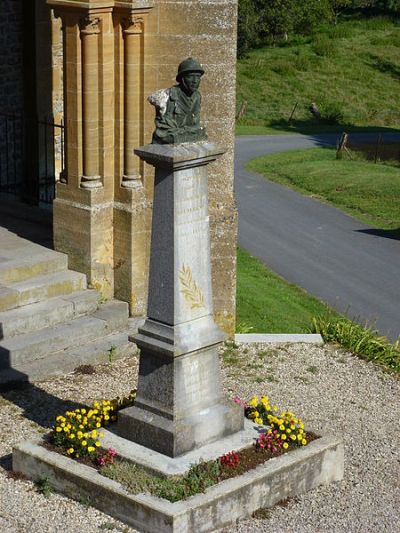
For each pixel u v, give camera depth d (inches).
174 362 350.9
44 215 570.9
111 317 486.3
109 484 342.3
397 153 1446.9
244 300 695.1
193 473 343.9
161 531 329.7
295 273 820.0
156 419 356.8
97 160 488.1
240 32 2010.3
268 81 1884.8
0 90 605.6
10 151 615.8
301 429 374.0
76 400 428.1
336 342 517.7
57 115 622.5
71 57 477.7
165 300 350.0
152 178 493.4
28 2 599.2
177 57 480.1
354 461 395.9
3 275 480.1
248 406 392.8
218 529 339.0
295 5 2114.9
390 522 353.1
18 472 366.0
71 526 338.0
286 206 1065.5
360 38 2134.6
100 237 494.6
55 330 468.1
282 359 493.0
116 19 473.4
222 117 490.0
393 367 495.8
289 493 360.8
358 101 1840.6
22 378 438.9
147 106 482.0
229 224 501.7
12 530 335.9
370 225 993.5
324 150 1430.9
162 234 346.3
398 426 431.8
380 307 745.0
